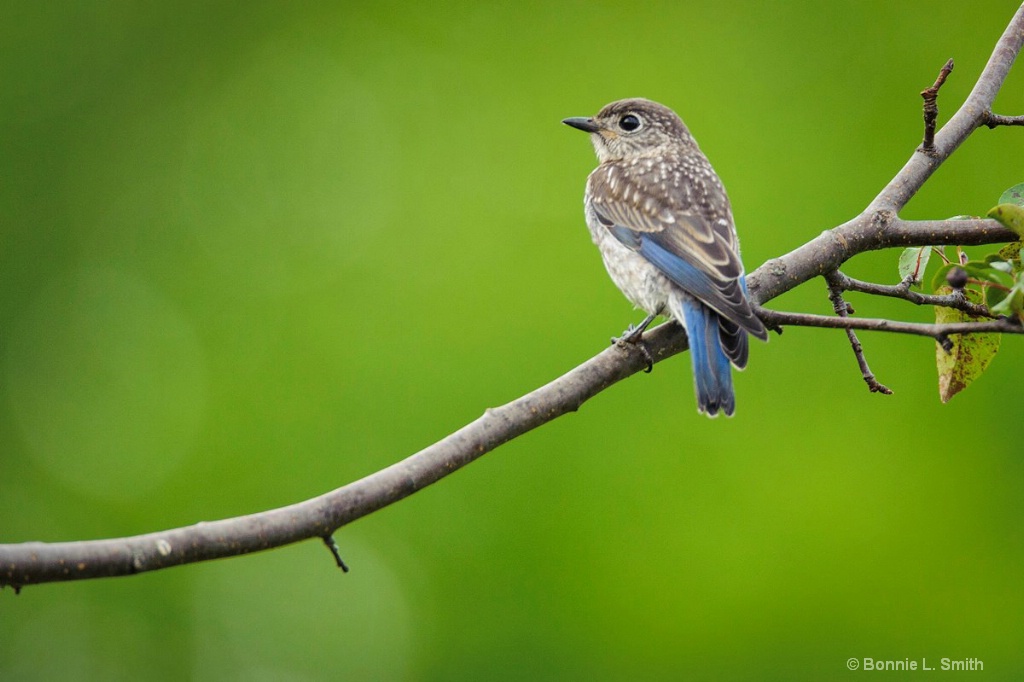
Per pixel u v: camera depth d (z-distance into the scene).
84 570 5.30
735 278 7.92
